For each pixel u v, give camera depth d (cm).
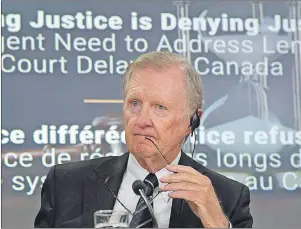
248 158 760
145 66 548
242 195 560
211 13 779
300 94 776
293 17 783
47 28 766
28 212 734
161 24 775
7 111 748
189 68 555
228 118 765
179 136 552
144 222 493
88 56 768
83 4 772
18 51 760
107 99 763
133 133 542
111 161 565
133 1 775
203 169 570
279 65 779
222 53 775
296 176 766
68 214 541
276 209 757
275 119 771
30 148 746
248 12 781
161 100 540
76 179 555
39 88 759
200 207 488
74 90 764
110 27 772
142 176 548
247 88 772
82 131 756
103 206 539
